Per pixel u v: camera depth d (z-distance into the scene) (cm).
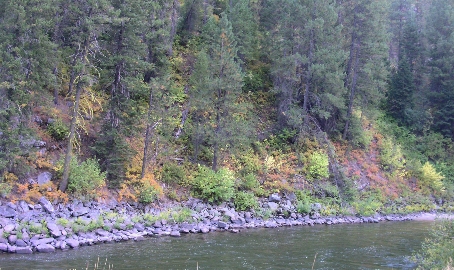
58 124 2373
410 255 1667
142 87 2497
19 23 2027
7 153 1945
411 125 4156
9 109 1941
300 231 2228
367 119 3775
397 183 3406
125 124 2416
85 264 1382
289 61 3088
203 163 2781
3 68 1997
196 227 2142
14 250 1526
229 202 2523
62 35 2559
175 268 1367
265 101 3569
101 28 2309
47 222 1798
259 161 2941
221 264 1441
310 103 3438
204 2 3703
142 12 2511
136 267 1369
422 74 4600
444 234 1307
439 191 3534
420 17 5828
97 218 1977
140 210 2234
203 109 2766
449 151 4025
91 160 2328
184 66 3362
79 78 2203
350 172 3234
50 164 2173
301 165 3061
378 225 2566
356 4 3509
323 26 3250
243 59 3550
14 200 1869
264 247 1767
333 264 1495
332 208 2788
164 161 2631
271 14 3688
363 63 3578
